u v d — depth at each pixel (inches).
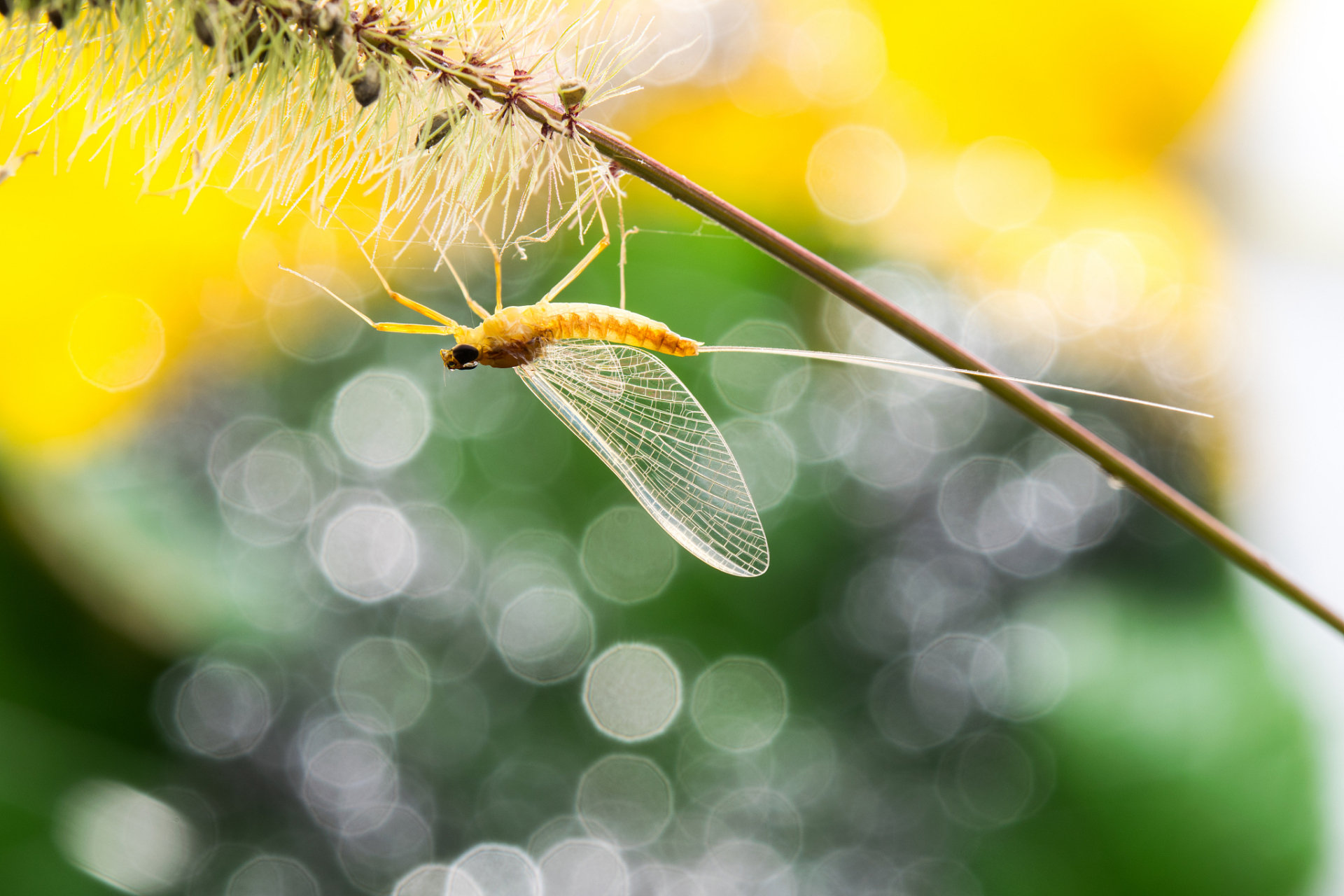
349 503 11.4
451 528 11.4
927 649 11.1
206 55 6.9
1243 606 10.7
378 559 11.2
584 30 6.9
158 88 7.0
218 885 8.9
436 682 10.7
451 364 7.3
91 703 9.1
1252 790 9.2
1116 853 9.2
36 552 9.2
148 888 8.7
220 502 11.1
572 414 7.4
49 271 9.5
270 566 10.9
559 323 7.4
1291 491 11.5
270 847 9.4
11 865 8.5
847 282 7.0
